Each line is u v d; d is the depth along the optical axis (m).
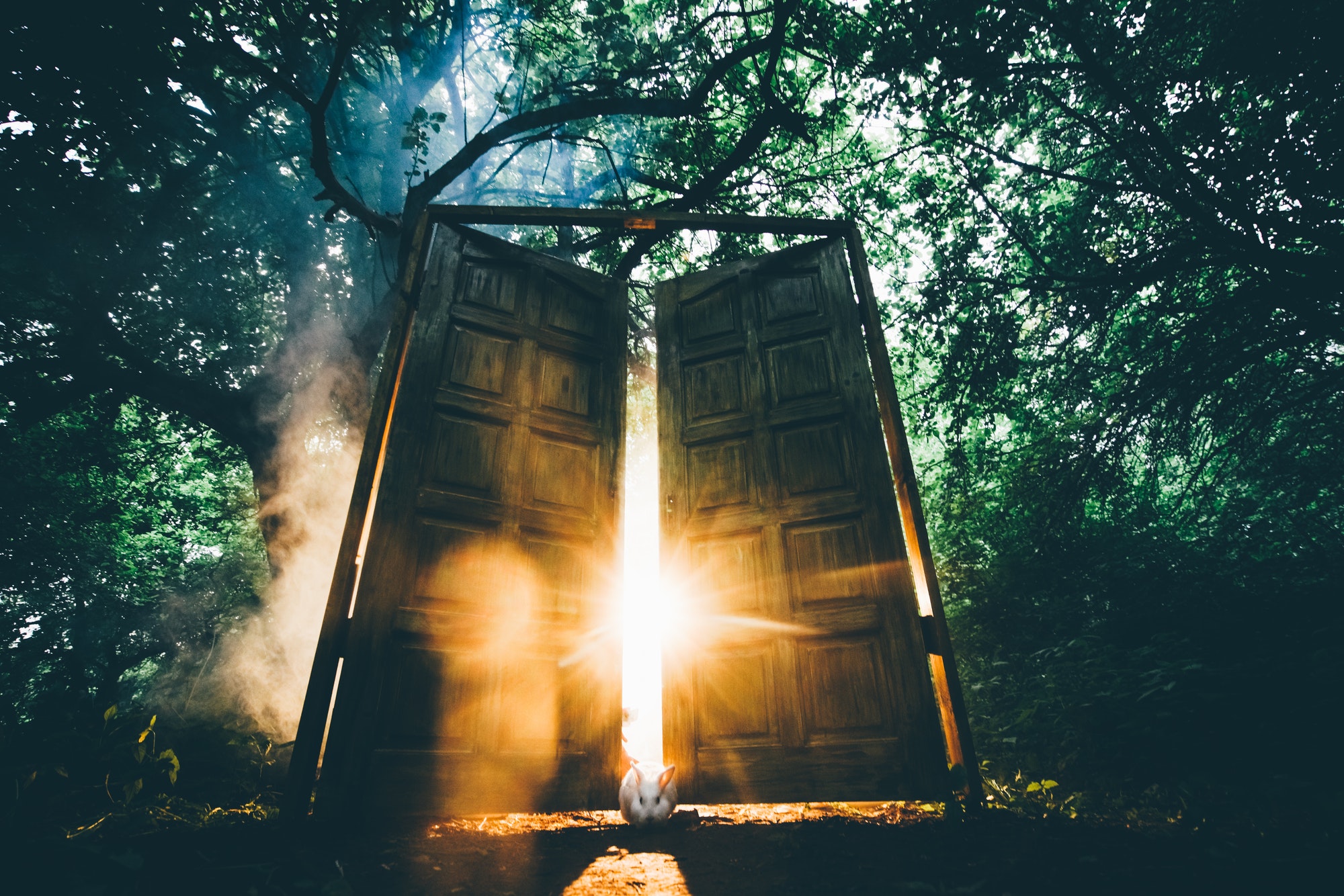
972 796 2.92
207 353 9.97
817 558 3.53
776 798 3.13
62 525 13.00
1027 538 7.89
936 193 7.87
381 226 6.91
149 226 8.63
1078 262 7.31
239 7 6.95
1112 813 2.91
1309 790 2.64
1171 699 3.79
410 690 3.07
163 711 5.62
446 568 3.34
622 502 3.94
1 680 7.86
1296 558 6.25
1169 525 7.78
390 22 7.92
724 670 3.45
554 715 3.30
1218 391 6.61
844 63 7.33
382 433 3.49
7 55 6.25
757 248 9.13
